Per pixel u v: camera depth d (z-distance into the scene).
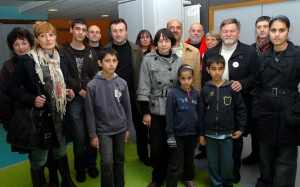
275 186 2.15
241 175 2.60
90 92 2.05
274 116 1.98
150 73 2.27
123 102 2.23
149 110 2.29
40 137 1.96
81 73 2.45
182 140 2.20
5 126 2.02
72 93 2.24
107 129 2.09
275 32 1.88
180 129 2.17
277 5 4.12
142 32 3.32
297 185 2.40
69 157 3.21
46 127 1.98
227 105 2.16
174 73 2.25
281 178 2.09
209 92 2.20
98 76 2.11
